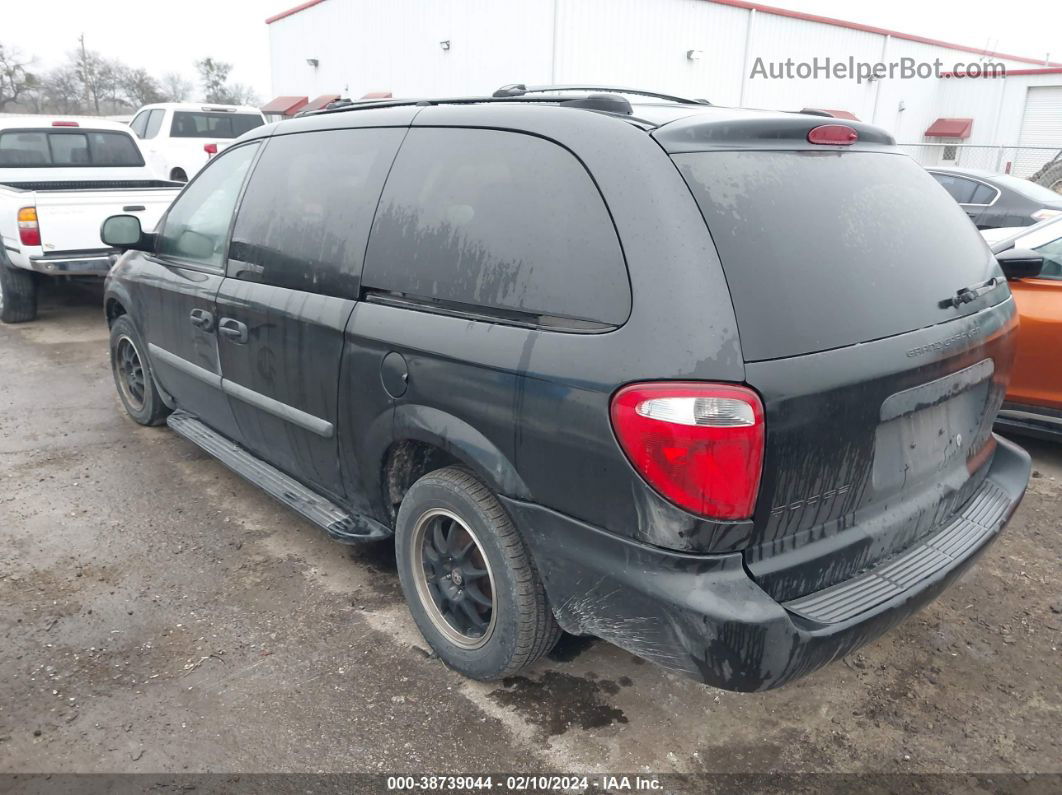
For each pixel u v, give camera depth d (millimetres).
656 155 2129
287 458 3469
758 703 2738
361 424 2854
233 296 3473
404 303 2676
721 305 1954
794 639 2020
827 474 2123
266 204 3434
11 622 3082
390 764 2430
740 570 2029
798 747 2545
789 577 2111
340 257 2943
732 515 1965
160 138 15117
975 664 2959
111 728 2547
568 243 2215
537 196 2334
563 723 2613
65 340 7461
